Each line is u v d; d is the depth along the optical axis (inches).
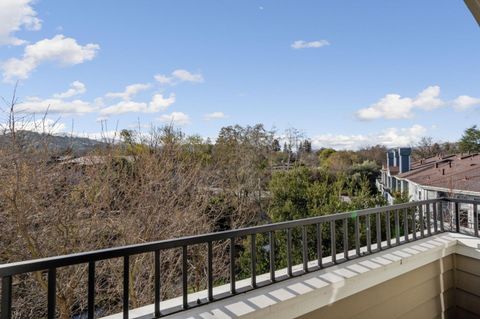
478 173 482.9
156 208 270.1
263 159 670.5
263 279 90.7
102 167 269.6
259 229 86.3
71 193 242.8
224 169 471.2
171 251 250.2
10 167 224.4
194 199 310.5
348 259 107.0
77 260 60.0
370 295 102.4
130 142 309.4
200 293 82.0
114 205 261.3
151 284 243.1
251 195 473.1
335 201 314.0
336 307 92.3
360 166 932.0
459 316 133.0
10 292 53.1
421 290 121.0
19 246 219.9
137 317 68.7
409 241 128.3
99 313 222.7
